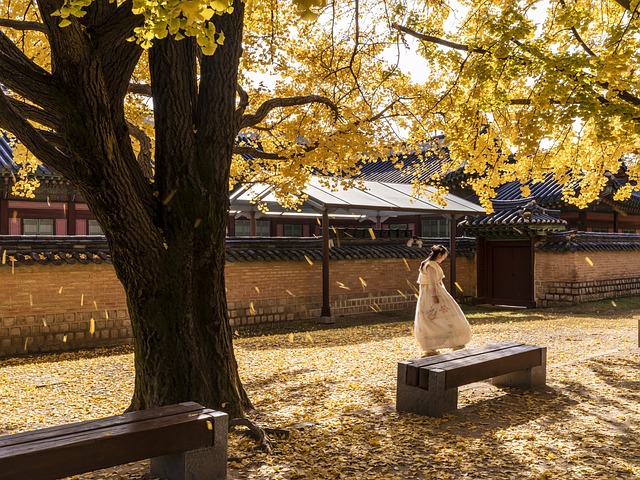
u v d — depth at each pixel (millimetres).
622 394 6910
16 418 6598
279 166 8836
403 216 27344
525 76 8375
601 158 10102
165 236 5527
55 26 4227
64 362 10547
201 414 4320
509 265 20391
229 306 14875
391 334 13438
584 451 4988
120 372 9328
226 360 5945
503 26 6703
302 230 28422
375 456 4883
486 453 4938
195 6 2674
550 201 22891
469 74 7086
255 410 6348
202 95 5816
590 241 20234
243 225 27156
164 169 5586
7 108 4691
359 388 7520
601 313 17438
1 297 11523
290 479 4387
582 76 6406
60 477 3543
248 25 8531
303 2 1786
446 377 6051
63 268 12219
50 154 4879
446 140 8430
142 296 5484
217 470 4352
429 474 4488
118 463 3789
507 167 9438
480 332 13195
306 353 10727
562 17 6688
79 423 4020
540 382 7277
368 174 30031
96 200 4961
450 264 19094
